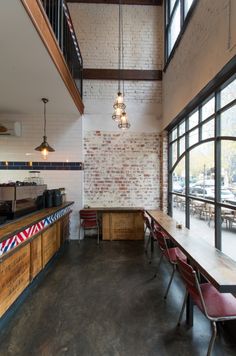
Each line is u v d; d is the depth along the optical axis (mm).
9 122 5281
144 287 3238
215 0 2768
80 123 5652
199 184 3824
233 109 2734
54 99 4562
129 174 5891
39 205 4199
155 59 5938
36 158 5570
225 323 2328
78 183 5656
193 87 3545
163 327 2365
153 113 5879
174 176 5379
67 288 3211
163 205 5734
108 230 5629
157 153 5922
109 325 2398
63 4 3795
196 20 3418
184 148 4617
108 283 3363
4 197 3113
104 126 5859
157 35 5941
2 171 5512
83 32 5910
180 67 4258
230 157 2814
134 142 5898
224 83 2850
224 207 2891
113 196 5879
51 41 2891
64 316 2559
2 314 2332
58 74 3441
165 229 3602
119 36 5926
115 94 5887
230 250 2842
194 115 4078
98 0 5922
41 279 3486
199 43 3295
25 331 2309
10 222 2869
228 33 2443
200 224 3777
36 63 3105
